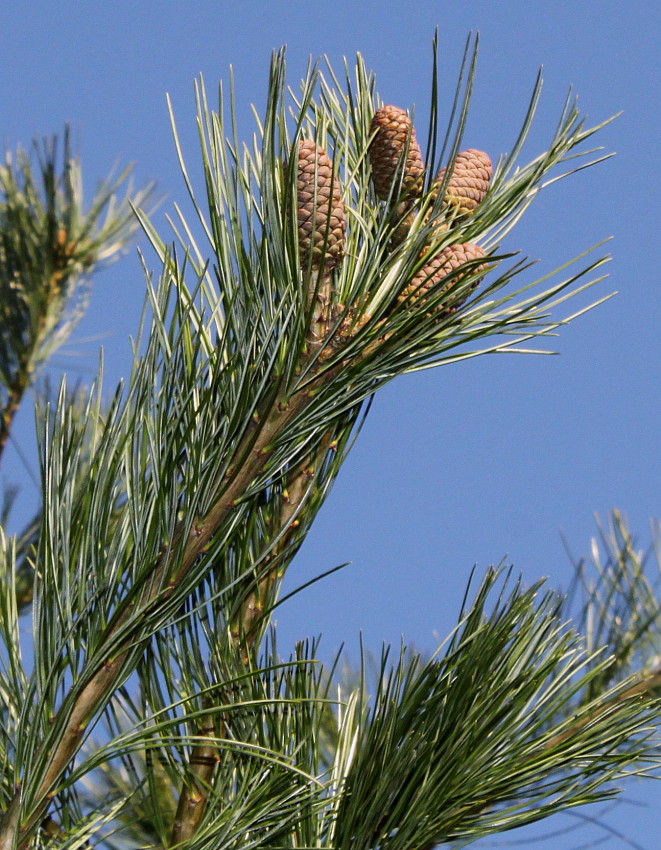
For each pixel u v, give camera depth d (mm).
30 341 3041
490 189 2014
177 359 1952
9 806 1938
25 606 2234
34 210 3275
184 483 1962
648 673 2143
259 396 1953
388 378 1984
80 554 1953
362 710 2016
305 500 2002
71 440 1959
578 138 2008
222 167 1974
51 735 1939
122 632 1944
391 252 1997
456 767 1979
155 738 1958
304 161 1978
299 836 1988
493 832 1985
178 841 1983
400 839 1979
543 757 1990
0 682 1968
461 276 1976
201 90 1974
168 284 1953
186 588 1955
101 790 2035
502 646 1984
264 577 2008
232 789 1990
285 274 1968
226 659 1995
